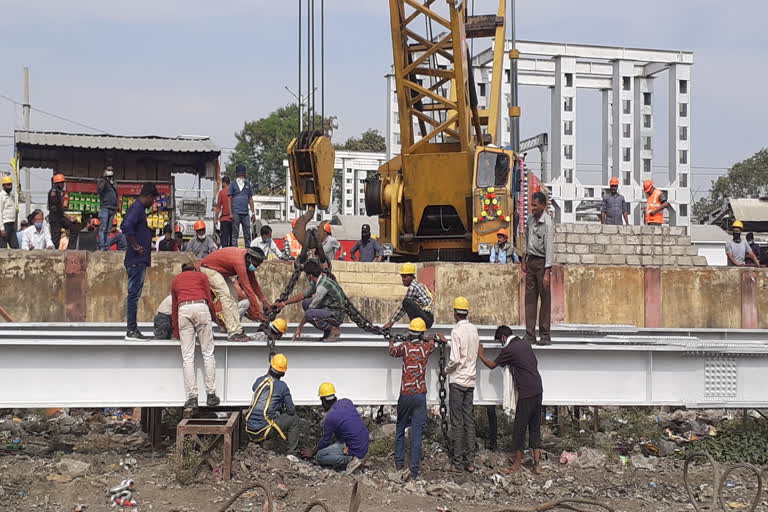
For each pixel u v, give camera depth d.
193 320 11.08
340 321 12.31
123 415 14.73
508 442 13.34
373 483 10.86
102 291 17.03
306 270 12.37
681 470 12.10
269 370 11.51
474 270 18.25
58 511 9.48
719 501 9.62
